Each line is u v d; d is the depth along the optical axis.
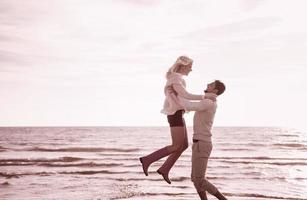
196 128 5.82
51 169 19.23
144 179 14.52
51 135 84.75
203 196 5.81
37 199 9.83
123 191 11.03
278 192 11.23
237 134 96.81
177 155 5.63
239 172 17.80
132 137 74.38
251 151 36.91
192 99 5.49
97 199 9.66
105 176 15.80
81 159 26.03
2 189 11.77
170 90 5.52
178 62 5.55
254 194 10.37
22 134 92.12
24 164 21.97
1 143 49.31
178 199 9.31
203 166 5.78
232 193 10.60
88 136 79.50
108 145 46.00
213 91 5.82
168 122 5.64
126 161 24.75
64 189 11.68
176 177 14.56
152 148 40.38
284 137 76.50
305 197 10.21
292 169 19.78
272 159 27.30
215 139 65.50
